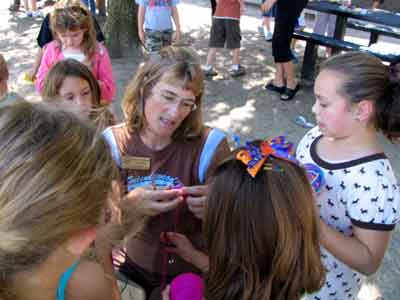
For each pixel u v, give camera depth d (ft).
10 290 2.53
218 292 3.50
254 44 22.59
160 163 5.11
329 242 4.35
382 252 4.42
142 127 5.13
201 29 24.85
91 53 9.45
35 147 2.35
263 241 3.27
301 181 3.40
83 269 3.17
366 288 8.37
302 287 3.48
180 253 5.12
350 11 17.01
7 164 2.29
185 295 4.20
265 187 3.29
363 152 4.44
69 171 2.39
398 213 4.38
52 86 6.84
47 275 2.55
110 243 3.76
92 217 2.57
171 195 4.75
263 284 3.34
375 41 18.93
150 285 5.47
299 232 3.31
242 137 14.02
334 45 17.04
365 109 4.30
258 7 30.01
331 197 4.58
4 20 25.64
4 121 2.43
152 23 16.49
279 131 14.44
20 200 2.26
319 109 4.52
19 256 2.38
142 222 4.81
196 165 5.08
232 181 3.39
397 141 4.49
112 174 2.72
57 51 9.46
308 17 28.35
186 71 4.65
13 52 20.71
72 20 8.95
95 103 7.23
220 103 16.24
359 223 4.40
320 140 4.90
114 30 20.16
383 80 4.22
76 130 2.56
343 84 4.25
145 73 4.86
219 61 20.11
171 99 4.69
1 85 7.89
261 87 17.58
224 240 3.40
